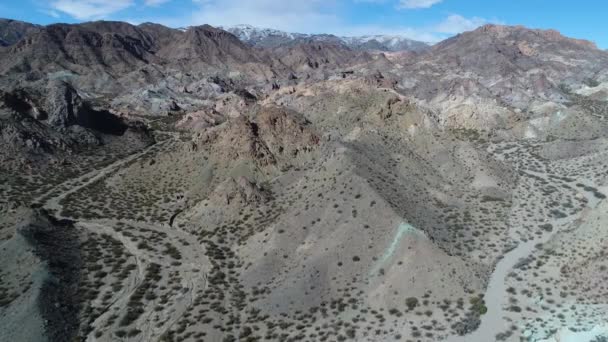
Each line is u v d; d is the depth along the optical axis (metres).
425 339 60.31
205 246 86.88
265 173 107.75
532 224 92.62
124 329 65.25
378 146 113.19
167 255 84.62
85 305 70.75
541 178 121.12
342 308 66.88
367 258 74.19
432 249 73.38
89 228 94.94
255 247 82.81
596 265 70.56
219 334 63.56
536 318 63.56
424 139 120.00
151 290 74.44
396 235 76.12
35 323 63.59
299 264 75.88
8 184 114.06
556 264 75.25
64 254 81.81
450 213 94.00
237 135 115.19
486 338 60.25
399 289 68.50
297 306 68.19
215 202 97.38
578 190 111.81
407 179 102.00
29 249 78.19
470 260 77.31
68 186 117.62
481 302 66.75
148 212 102.44
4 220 90.00
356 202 83.81
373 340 60.69
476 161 113.56
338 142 110.38
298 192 96.06
